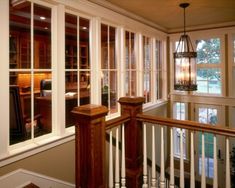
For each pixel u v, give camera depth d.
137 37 4.20
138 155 1.79
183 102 5.34
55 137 2.50
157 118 1.62
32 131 2.30
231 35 4.61
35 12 2.41
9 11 2.17
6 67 1.98
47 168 2.36
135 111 1.73
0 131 1.93
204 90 5.13
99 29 3.12
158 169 2.33
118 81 3.67
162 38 5.18
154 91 4.84
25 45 2.36
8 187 1.95
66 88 2.83
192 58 2.84
